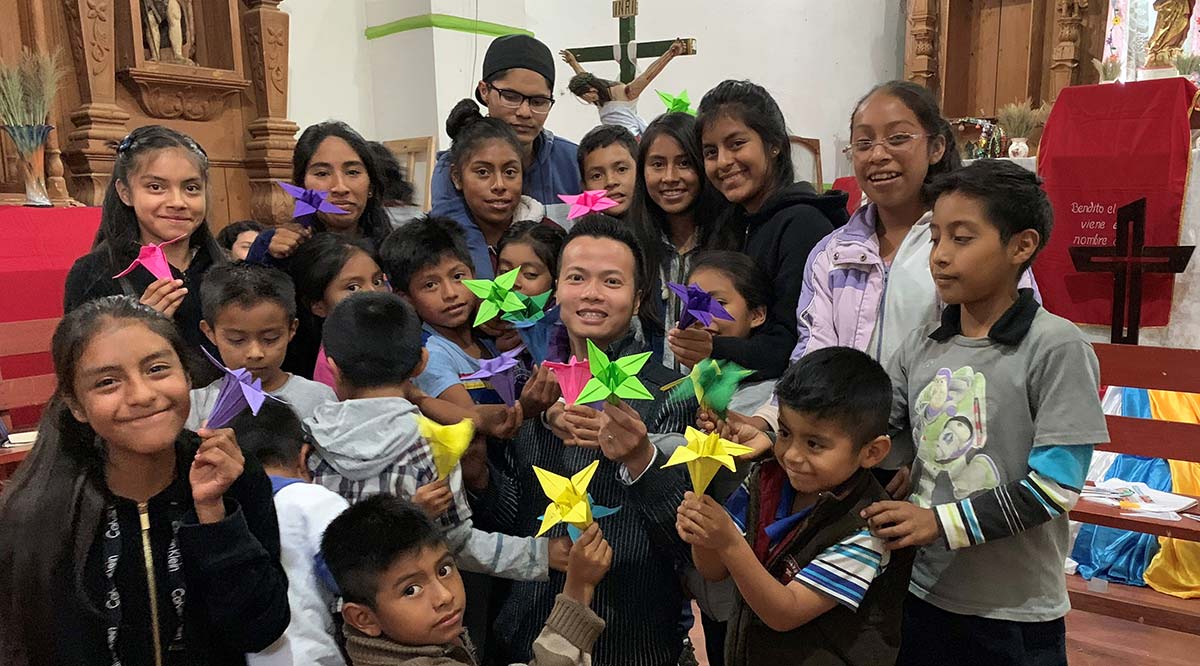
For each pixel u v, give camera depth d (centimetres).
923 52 593
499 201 206
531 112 241
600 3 477
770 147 178
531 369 179
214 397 144
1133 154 310
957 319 141
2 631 104
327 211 171
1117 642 256
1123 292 309
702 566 127
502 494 154
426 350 153
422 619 112
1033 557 134
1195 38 452
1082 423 124
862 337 159
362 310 138
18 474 107
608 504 140
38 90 268
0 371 233
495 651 153
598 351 116
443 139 390
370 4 400
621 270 143
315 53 383
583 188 226
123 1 300
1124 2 477
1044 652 136
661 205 191
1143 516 244
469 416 149
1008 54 579
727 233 188
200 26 335
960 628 137
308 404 154
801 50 589
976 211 128
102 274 173
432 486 128
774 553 129
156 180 169
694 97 532
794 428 124
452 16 388
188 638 109
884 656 124
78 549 104
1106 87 317
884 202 158
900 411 149
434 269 172
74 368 99
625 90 343
